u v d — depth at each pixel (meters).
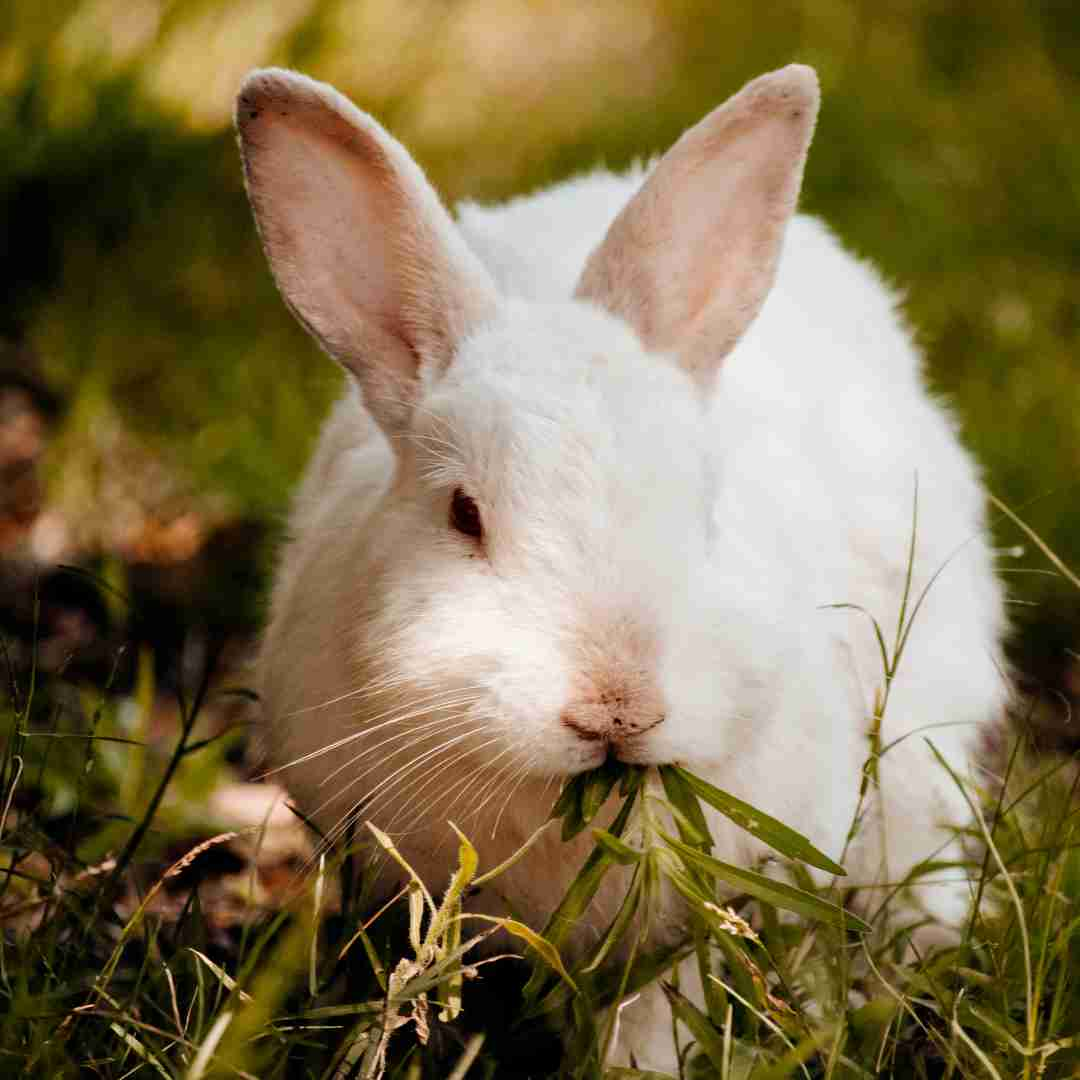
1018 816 7.31
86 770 6.57
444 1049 6.47
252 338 11.86
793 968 6.10
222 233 12.53
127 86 12.65
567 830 5.80
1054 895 6.13
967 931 6.20
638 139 14.27
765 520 6.55
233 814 8.28
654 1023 6.46
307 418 11.09
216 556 10.29
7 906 6.77
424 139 14.11
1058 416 11.30
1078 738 9.05
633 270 6.48
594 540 5.74
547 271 7.09
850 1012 6.02
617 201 7.80
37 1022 5.61
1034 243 13.45
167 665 9.49
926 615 7.37
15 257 12.04
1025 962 5.64
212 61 13.53
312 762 6.66
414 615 5.95
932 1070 6.23
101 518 10.55
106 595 9.80
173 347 11.73
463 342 6.43
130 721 8.87
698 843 5.89
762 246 6.59
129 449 10.92
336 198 6.55
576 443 5.87
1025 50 16.23
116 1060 5.70
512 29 16.25
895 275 12.77
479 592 5.82
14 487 10.81
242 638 9.71
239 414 11.20
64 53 12.79
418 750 6.09
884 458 7.40
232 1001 5.60
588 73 15.66
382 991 6.00
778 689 6.19
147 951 6.06
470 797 6.19
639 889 5.78
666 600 5.73
